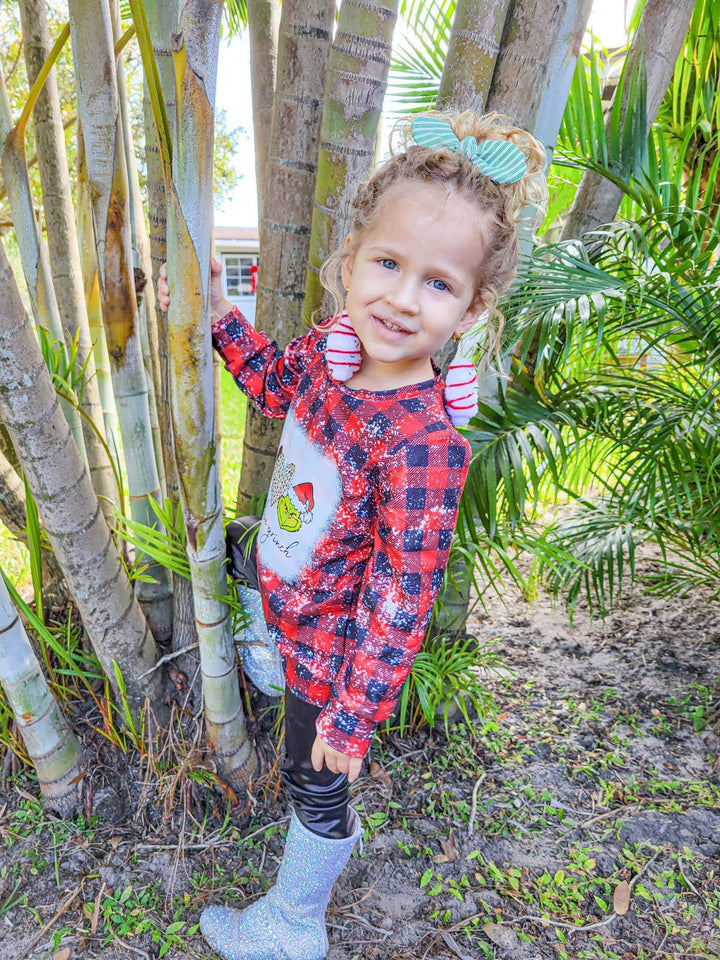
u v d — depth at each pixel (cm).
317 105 136
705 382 185
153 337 180
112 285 133
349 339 96
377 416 95
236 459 389
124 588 142
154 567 166
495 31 122
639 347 183
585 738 190
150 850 143
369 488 98
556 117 149
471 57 123
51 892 136
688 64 199
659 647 234
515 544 169
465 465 95
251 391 122
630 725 196
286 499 107
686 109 227
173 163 95
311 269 136
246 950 124
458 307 88
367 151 128
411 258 84
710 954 132
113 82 115
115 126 118
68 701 165
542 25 126
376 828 156
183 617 154
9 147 140
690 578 241
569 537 221
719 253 175
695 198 183
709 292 153
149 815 149
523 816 162
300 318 150
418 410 94
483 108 128
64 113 498
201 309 104
